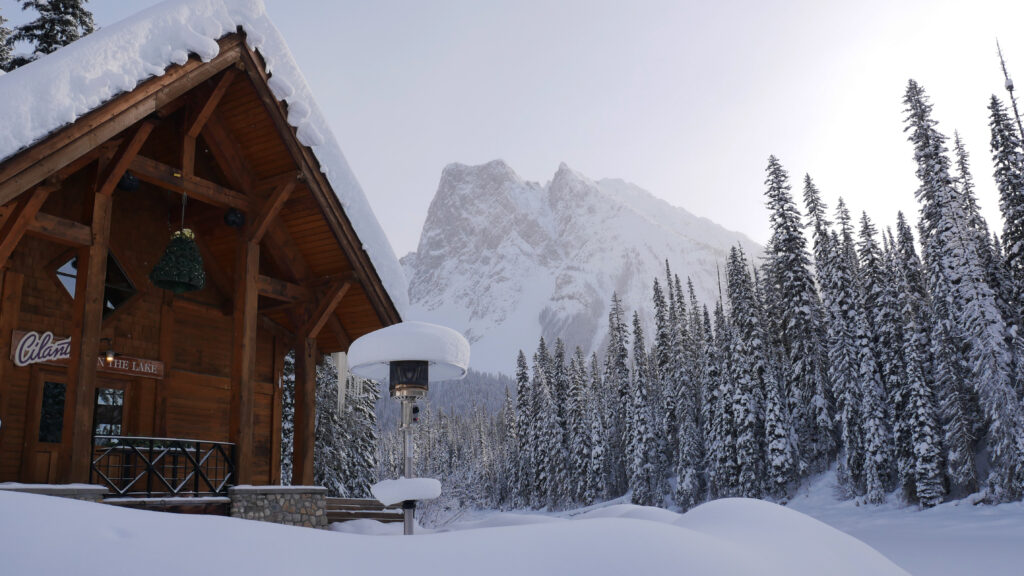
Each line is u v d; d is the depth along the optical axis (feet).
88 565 10.09
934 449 125.18
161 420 45.68
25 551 10.23
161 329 46.83
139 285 46.03
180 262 39.88
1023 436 112.78
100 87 32.17
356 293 50.96
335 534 12.07
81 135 31.55
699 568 11.85
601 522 13.11
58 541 10.55
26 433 39.29
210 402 49.16
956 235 125.90
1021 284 123.95
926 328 141.08
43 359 40.16
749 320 160.25
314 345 48.29
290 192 44.57
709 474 172.45
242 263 43.27
